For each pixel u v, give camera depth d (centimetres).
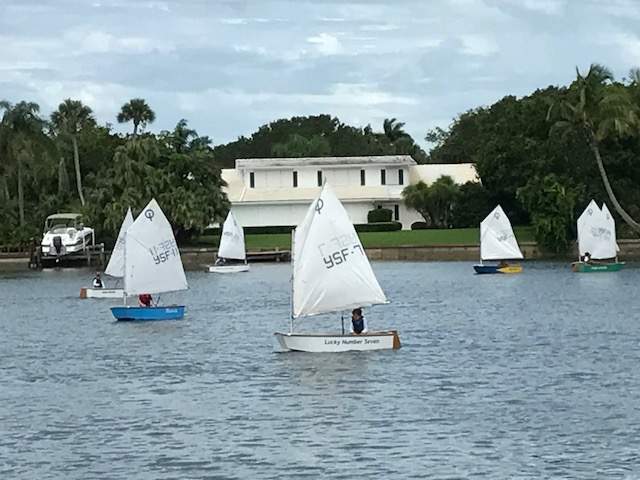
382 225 14388
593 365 4866
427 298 8425
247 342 5828
